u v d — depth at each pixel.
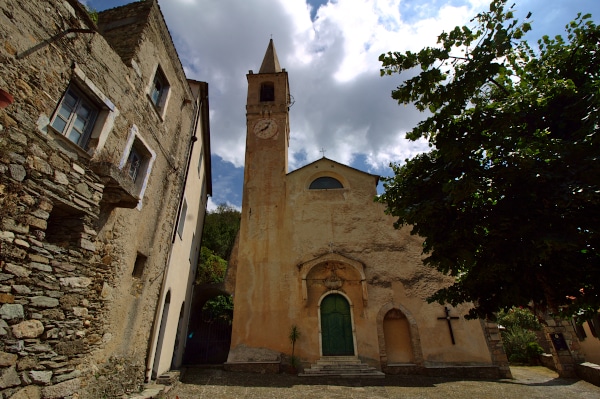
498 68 5.69
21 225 4.42
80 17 6.16
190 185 13.67
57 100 5.57
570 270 5.49
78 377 5.23
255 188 19.78
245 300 16.70
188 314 16.27
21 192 4.48
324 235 18.20
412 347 15.48
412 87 6.35
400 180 8.20
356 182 19.84
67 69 5.79
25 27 5.01
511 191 5.68
